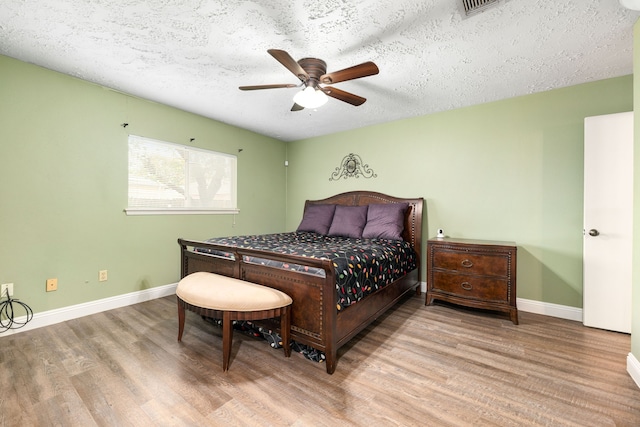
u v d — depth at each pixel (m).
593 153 2.38
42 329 2.33
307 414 1.39
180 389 1.57
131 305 2.93
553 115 2.73
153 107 3.11
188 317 2.60
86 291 2.65
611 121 2.31
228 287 1.90
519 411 1.41
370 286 2.23
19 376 1.67
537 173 2.81
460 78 2.51
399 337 2.24
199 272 2.38
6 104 2.20
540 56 2.15
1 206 2.19
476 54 2.12
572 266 2.65
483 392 1.56
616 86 2.47
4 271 2.21
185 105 3.22
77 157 2.58
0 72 2.17
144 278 3.07
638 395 1.53
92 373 1.71
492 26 1.80
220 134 3.81
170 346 2.06
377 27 1.82
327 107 3.24
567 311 2.65
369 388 1.59
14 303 2.25
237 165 4.04
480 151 3.12
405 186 3.63
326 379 1.67
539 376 1.71
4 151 2.20
